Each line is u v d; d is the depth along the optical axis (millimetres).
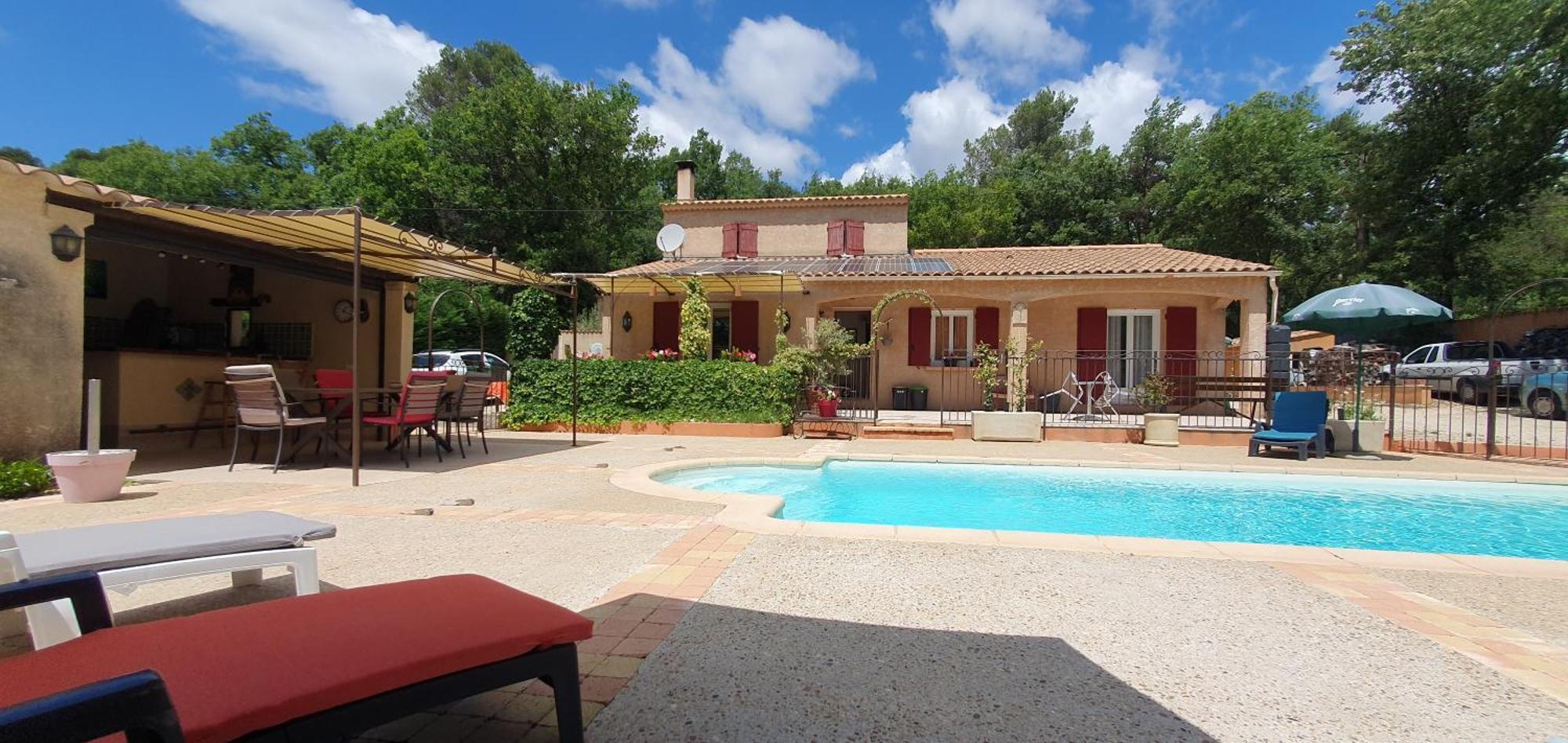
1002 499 7715
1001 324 15961
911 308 16266
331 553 3963
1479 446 10297
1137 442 11656
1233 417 13383
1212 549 4234
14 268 6020
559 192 29125
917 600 3227
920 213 33094
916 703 2199
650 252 35281
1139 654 2633
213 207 6500
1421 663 2576
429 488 6250
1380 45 23438
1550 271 21156
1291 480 8508
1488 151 21625
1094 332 15547
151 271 10930
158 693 1048
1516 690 2354
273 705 1324
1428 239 23078
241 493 5938
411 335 11414
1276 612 3123
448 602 1926
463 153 29188
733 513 5113
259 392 7160
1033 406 15375
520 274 9602
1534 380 14875
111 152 31531
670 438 11500
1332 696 2297
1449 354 19281
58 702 935
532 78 29891
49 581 1697
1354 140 24922
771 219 19250
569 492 6066
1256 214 25297
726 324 16906
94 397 5516
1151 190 28812
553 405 12617
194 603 3117
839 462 9477
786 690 2273
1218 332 15016
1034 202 31266
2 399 5945
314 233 7734
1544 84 20297
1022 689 2318
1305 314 10062
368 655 1534
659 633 2766
